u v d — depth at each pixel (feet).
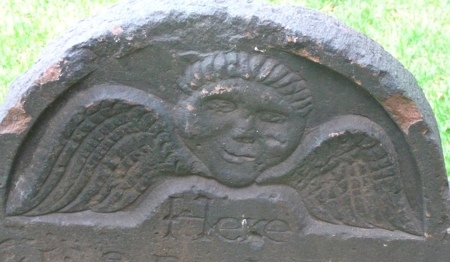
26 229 4.18
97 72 3.90
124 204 4.17
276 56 3.84
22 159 4.06
